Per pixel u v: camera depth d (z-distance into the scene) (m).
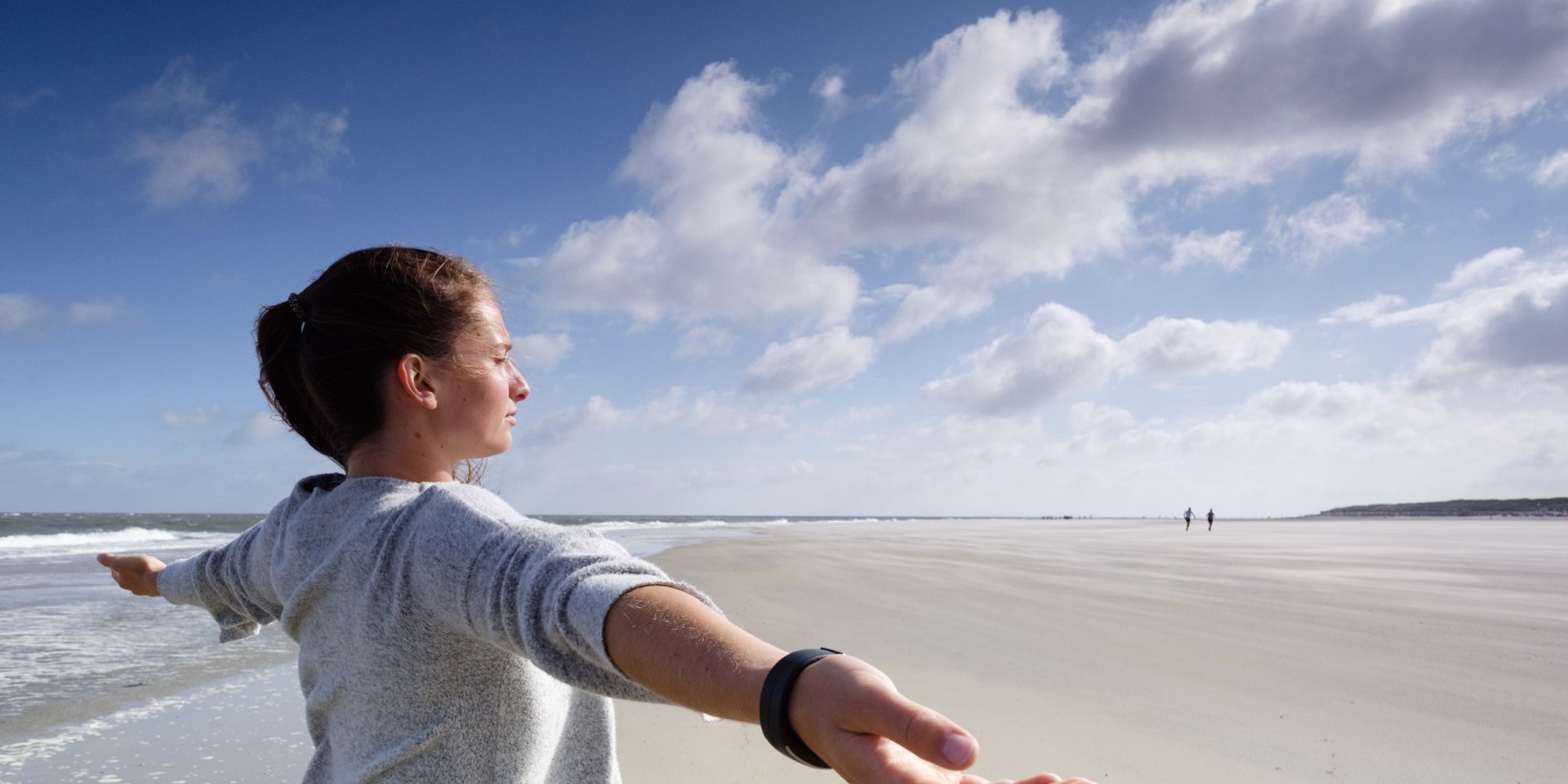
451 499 0.80
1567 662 5.73
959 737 0.40
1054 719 4.16
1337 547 21.72
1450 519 93.56
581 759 0.95
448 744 0.79
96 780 3.13
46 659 5.40
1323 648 6.12
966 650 5.85
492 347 0.99
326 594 0.86
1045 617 7.53
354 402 0.94
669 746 3.59
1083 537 30.75
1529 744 3.89
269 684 4.67
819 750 0.46
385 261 0.95
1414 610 8.29
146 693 4.46
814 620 7.16
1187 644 6.22
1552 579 11.91
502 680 0.81
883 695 0.44
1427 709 4.47
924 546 21.47
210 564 1.14
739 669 0.50
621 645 0.56
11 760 3.34
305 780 0.89
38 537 23.33
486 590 0.69
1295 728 4.09
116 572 1.29
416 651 0.77
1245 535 33.59
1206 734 3.96
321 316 0.94
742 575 11.52
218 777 3.16
